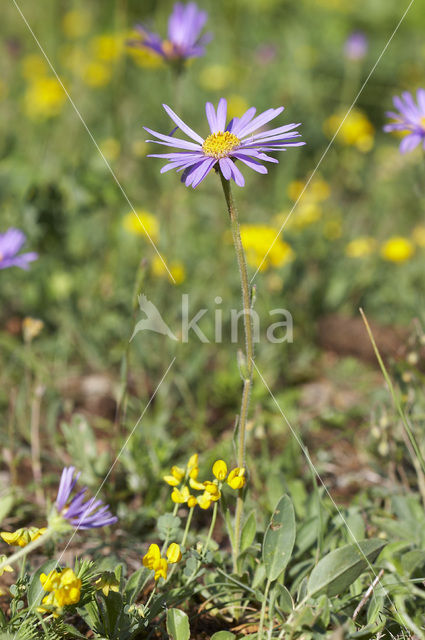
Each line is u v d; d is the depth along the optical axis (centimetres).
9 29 656
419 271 379
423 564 174
